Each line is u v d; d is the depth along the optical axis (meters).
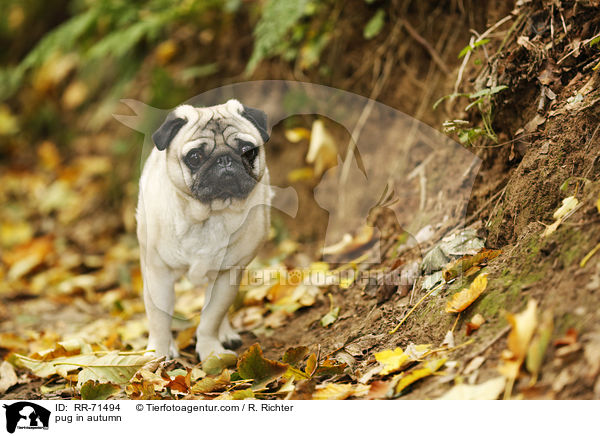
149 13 6.10
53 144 7.23
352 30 4.67
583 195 2.39
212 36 5.72
